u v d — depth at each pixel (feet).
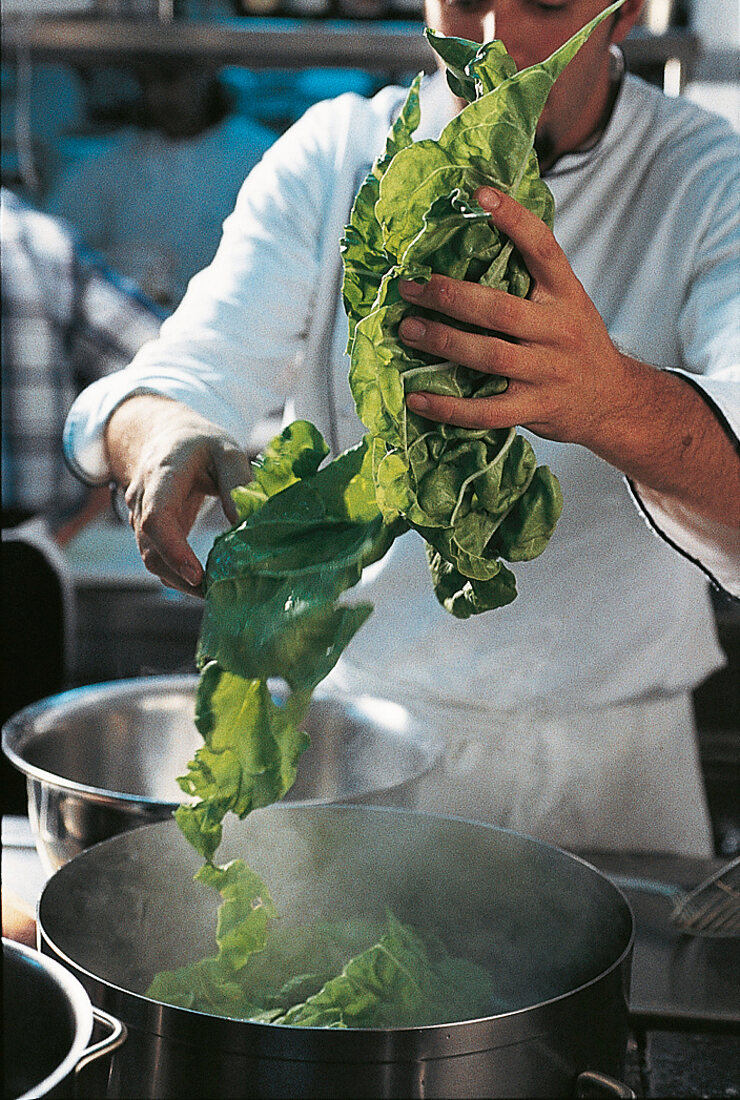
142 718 3.95
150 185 11.00
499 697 4.48
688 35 7.45
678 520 3.06
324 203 4.38
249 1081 2.07
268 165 4.56
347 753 3.81
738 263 3.83
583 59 3.28
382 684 4.59
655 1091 2.71
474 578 2.29
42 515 7.57
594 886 2.68
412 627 4.46
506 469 2.26
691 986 3.09
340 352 4.39
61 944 2.53
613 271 4.16
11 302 7.34
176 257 11.19
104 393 3.89
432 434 2.20
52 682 7.23
